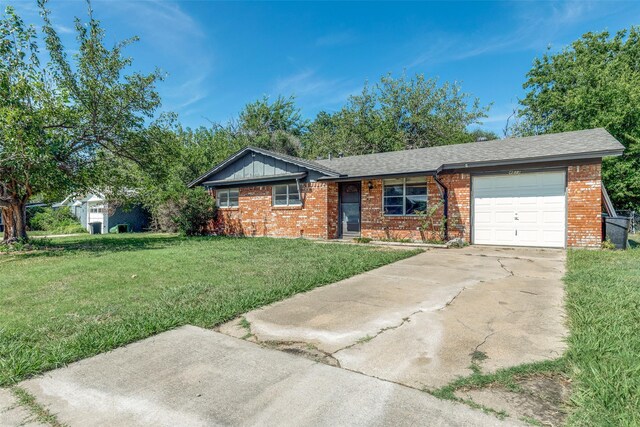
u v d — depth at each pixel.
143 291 5.36
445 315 4.12
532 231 10.23
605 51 22.73
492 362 2.90
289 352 3.22
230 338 3.59
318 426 2.13
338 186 13.85
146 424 2.19
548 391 2.45
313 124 37.03
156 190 15.34
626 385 2.38
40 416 2.29
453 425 2.10
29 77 9.87
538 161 9.87
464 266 7.28
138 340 3.55
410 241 11.84
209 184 16.61
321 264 7.43
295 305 4.66
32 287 5.68
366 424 2.14
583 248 9.35
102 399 2.48
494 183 10.78
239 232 15.90
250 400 2.44
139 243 12.46
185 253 9.41
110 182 12.70
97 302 4.80
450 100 29.00
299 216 13.95
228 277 6.28
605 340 3.16
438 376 2.70
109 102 11.96
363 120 30.17
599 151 9.07
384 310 4.37
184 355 3.19
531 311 4.21
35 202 25.72
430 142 28.41
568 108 19.25
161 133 13.55
